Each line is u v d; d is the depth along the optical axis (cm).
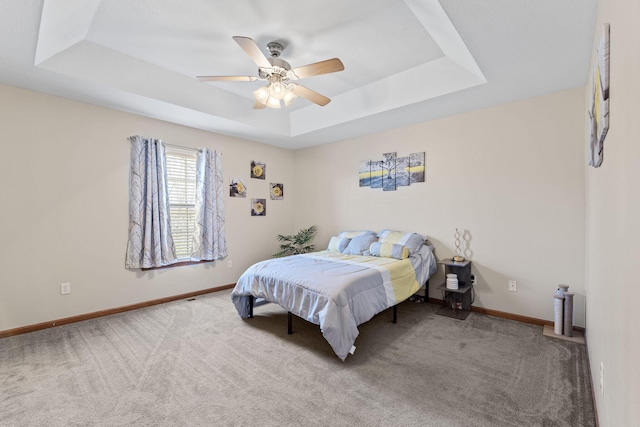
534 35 202
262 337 277
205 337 277
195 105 347
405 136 412
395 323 313
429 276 366
